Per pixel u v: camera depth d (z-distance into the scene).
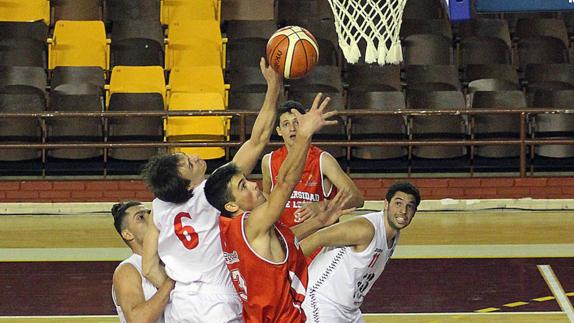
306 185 9.28
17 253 14.87
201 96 18.47
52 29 20.66
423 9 21.16
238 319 7.75
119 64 19.72
